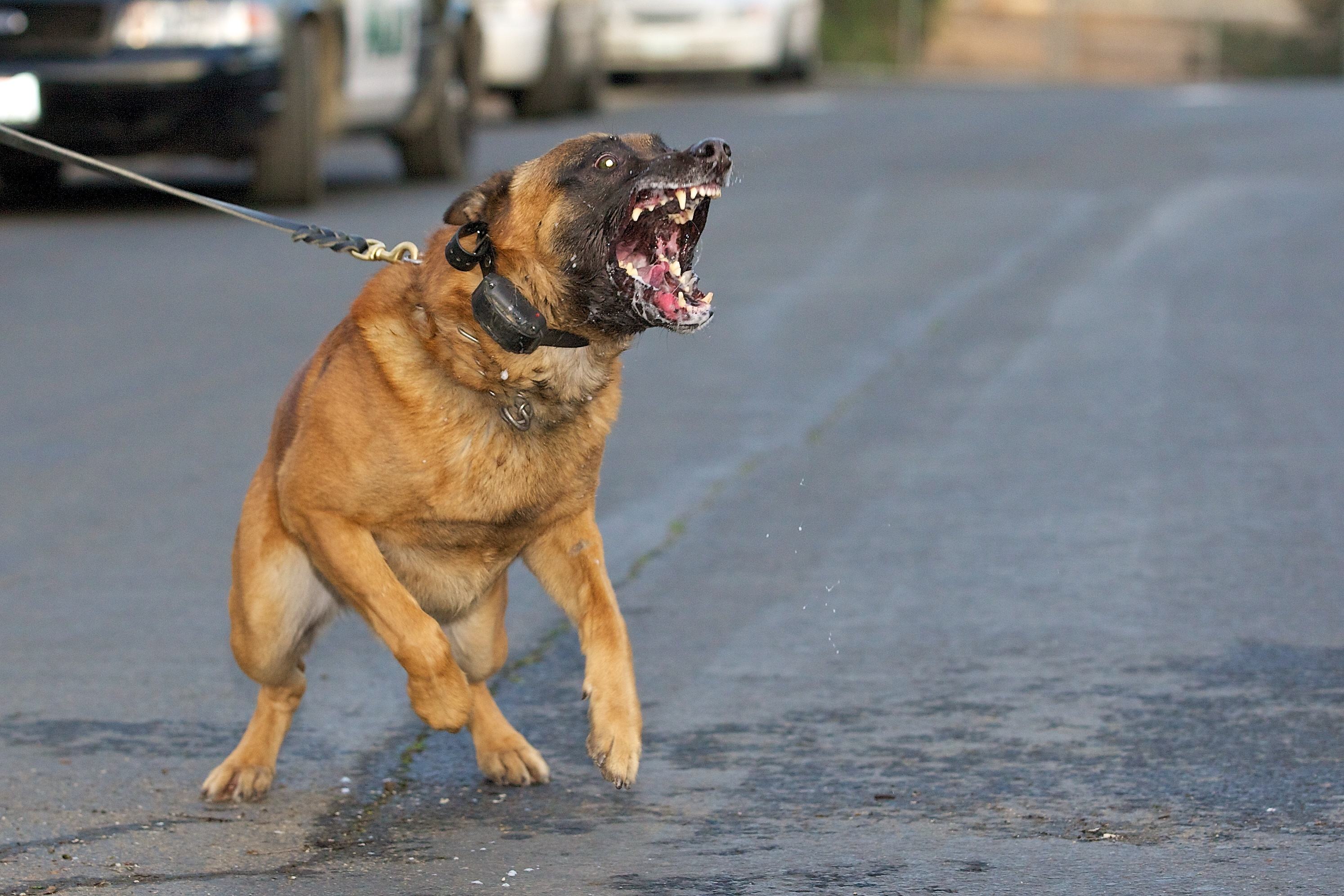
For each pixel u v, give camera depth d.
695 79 53.41
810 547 11.77
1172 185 29.09
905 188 29.20
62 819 7.77
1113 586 10.85
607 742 7.72
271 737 8.30
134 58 23.27
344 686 9.63
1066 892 6.83
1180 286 20.67
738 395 16.06
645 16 46.06
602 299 7.88
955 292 20.58
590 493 8.20
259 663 8.29
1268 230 24.30
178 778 8.31
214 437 14.48
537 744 8.76
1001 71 71.38
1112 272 21.56
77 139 23.52
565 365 7.99
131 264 21.84
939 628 10.22
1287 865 7.04
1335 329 18.16
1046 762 8.25
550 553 8.24
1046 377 16.47
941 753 8.41
